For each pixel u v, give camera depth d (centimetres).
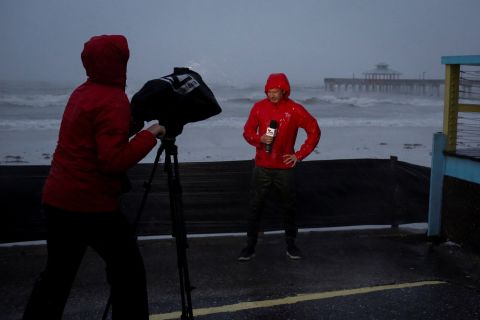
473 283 361
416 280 368
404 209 511
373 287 354
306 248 456
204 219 483
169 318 304
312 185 498
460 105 446
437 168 452
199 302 329
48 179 233
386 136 1864
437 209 459
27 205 449
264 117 418
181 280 256
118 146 212
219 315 307
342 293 342
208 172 479
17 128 2095
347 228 525
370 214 509
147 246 457
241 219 488
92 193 223
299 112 415
